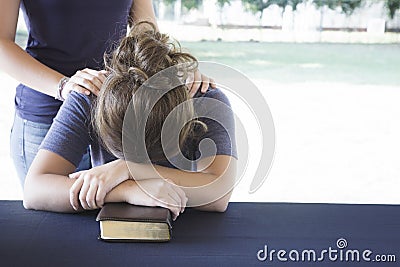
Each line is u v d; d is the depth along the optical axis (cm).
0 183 379
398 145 432
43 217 156
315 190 367
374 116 469
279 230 149
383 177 391
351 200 359
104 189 153
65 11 196
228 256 133
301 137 432
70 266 128
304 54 474
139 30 166
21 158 210
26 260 130
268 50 460
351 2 464
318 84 492
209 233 146
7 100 449
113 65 157
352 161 406
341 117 454
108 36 204
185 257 132
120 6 204
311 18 462
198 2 438
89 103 171
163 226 139
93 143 174
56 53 202
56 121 172
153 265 128
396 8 464
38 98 201
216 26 445
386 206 168
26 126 206
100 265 128
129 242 140
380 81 500
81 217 156
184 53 161
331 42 468
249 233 147
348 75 498
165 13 435
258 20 452
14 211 160
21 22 382
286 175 383
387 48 477
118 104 149
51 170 165
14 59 191
